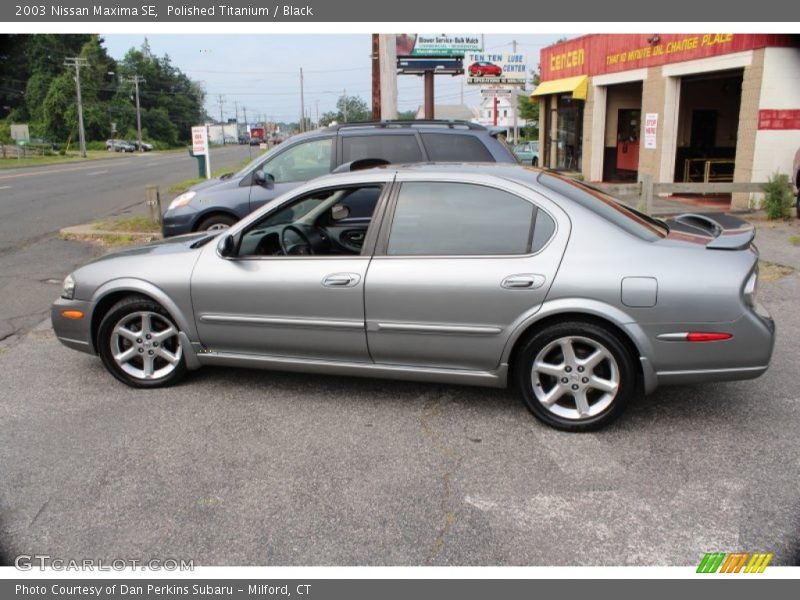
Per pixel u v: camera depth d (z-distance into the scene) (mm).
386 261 4184
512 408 4414
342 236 4996
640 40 16094
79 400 4676
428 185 4227
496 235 4055
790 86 12203
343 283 4230
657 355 3811
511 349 4039
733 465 3627
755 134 12438
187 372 5156
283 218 4910
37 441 4055
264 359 4586
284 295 4375
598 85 18516
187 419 4336
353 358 4383
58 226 13133
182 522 3223
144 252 4934
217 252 4594
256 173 8016
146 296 4754
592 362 3928
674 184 11188
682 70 14477
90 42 114312
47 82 101312
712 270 3760
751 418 4172
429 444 3947
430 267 4094
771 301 6719
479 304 3996
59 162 51844
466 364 4152
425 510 3285
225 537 3109
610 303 3807
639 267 3797
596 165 19219
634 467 3635
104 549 3049
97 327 4902
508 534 3094
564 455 3781
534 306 3914
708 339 3752
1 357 5613
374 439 4020
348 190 4375
